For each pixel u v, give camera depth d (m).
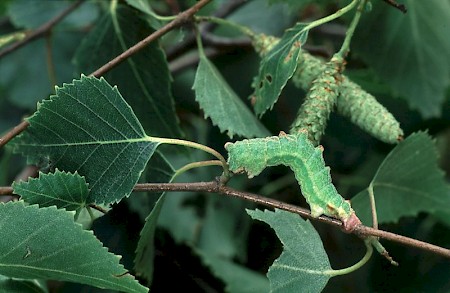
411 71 0.45
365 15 0.44
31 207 0.32
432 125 0.50
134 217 0.39
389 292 0.49
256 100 0.38
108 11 0.41
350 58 0.48
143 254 0.38
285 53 0.37
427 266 0.49
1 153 0.56
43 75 0.58
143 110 0.41
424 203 0.42
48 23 0.47
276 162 0.34
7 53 0.46
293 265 0.35
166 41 0.53
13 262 0.33
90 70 0.42
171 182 0.37
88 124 0.35
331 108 0.36
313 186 0.34
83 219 0.38
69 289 0.42
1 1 0.56
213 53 0.52
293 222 0.35
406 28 0.44
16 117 0.60
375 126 0.37
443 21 0.44
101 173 0.35
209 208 0.49
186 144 0.35
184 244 0.46
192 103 0.53
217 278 0.45
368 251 0.35
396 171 0.40
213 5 0.45
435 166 0.41
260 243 0.49
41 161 0.35
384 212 0.41
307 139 0.34
